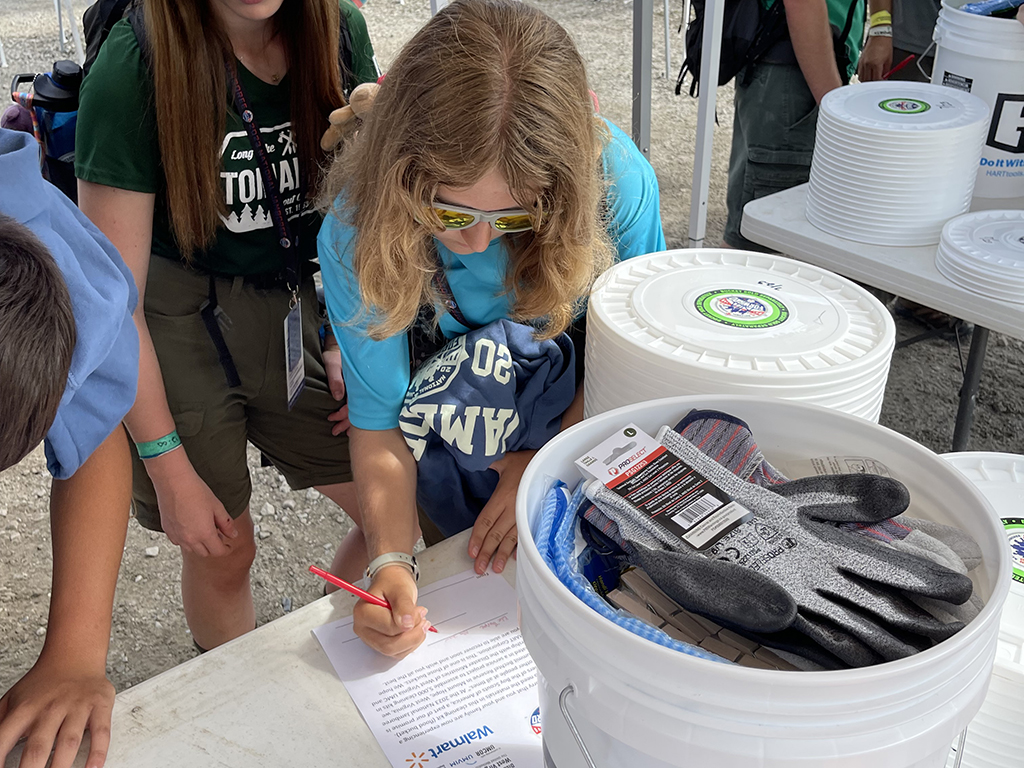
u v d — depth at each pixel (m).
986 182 1.67
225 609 1.75
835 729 0.48
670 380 0.85
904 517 0.66
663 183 4.20
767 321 0.91
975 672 0.52
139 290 1.31
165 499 1.42
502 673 0.86
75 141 1.33
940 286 1.43
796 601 0.56
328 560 2.35
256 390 1.54
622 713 0.51
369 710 0.83
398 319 0.98
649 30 2.67
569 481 0.72
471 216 0.91
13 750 0.81
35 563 2.36
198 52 1.18
